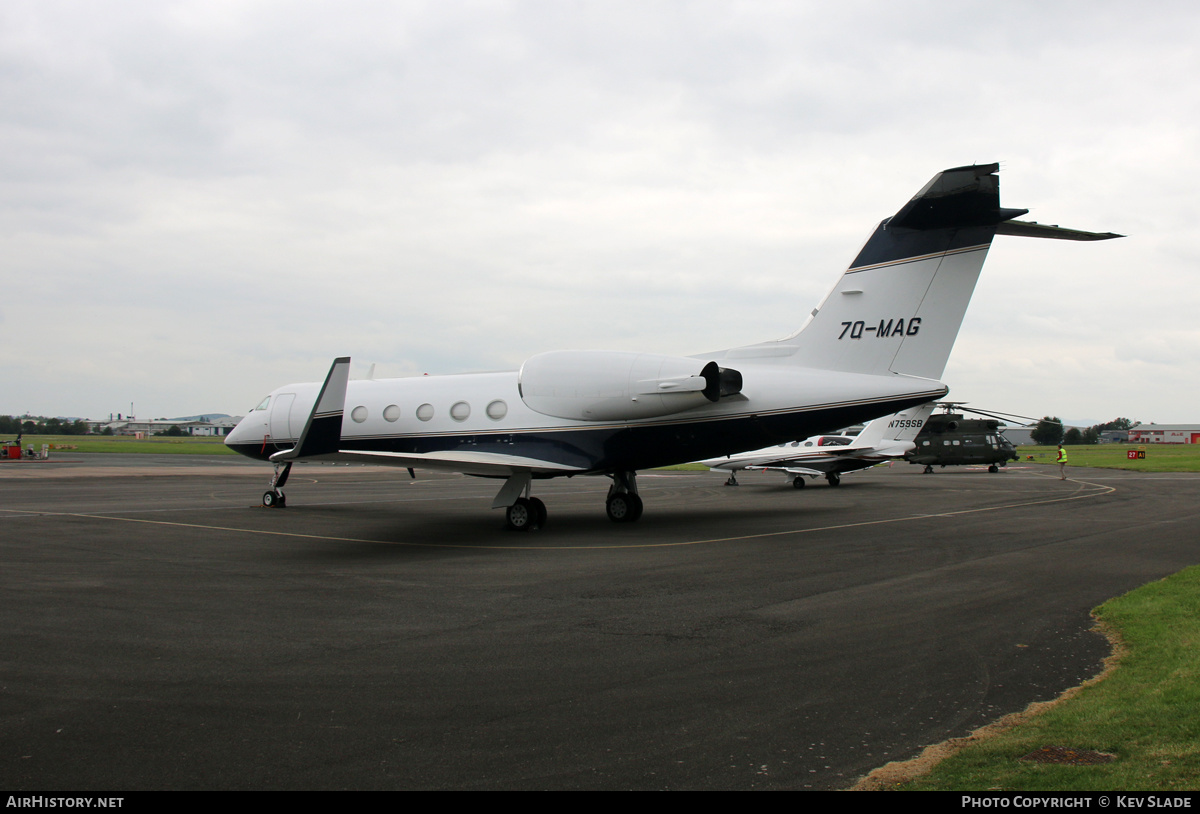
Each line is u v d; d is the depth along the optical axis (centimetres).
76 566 1071
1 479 3033
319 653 633
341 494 2520
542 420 1536
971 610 784
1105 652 623
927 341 1330
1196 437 15425
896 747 430
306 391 1912
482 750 430
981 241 1296
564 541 1337
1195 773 374
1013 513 1802
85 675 573
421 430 1680
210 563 1101
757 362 1466
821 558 1130
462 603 830
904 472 4031
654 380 1412
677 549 1232
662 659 614
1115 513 1791
